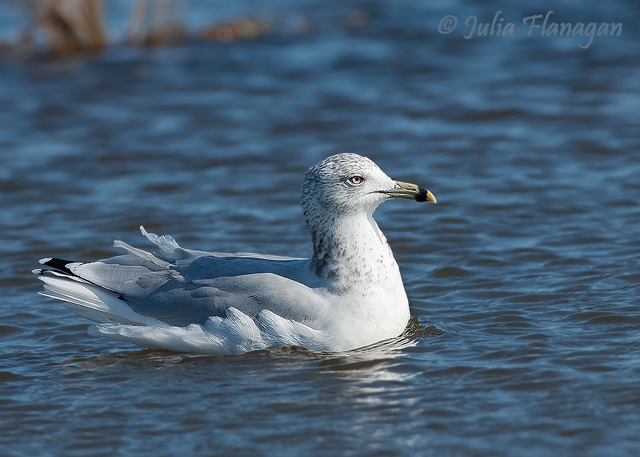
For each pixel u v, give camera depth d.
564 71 24.00
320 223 11.20
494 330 11.70
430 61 25.62
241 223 16.02
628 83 22.69
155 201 17.23
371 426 9.43
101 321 11.79
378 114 21.70
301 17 31.00
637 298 12.33
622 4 29.55
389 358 10.97
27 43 28.42
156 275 11.57
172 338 11.26
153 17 29.38
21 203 17.27
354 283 11.18
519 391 10.02
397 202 16.94
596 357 10.71
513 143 19.48
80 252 14.95
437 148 19.42
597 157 18.45
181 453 9.07
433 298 12.92
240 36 29.12
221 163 19.11
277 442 9.19
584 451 8.80
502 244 14.70
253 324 11.03
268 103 22.88
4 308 13.04
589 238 14.62
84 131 21.19
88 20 28.33
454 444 9.02
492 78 23.86
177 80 25.00
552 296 12.66
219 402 10.08
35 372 11.10
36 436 9.54
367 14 30.80
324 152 19.48
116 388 10.56
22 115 22.36
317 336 11.01
